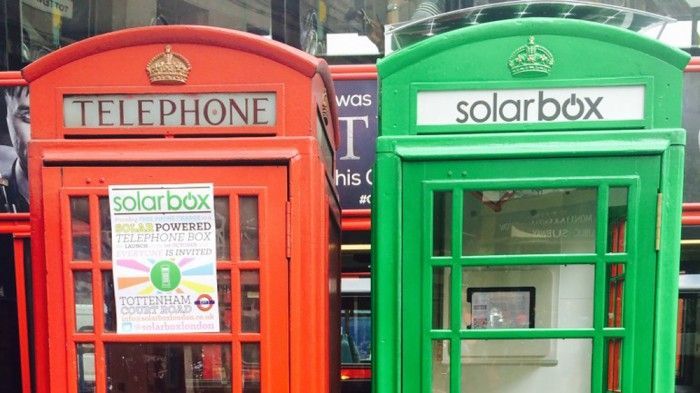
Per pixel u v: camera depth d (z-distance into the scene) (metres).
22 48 3.21
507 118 1.52
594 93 1.50
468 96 1.52
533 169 1.49
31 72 1.47
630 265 1.49
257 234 1.46
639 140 1.47
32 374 2.79
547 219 1.64
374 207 1.57
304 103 1.46
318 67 1.49
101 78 1.48
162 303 1.47
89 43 1.47
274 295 1.45
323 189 1.52
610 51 1.49
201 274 1.46
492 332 1.54
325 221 1.61
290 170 1.43
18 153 2.74
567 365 1.70
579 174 1.48
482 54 1.51
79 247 1.47
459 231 1.51
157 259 1.46
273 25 3.22
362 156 2.76
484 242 1.65
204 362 1.54
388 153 1.51
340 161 2.76
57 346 1.47
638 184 1.47
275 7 3.21
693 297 2.79
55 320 1.46
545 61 1.50
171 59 1.47
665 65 1.48
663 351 1.50
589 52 1.50
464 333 1.54
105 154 1.44
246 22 3.23
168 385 1.54
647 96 1.49
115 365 1.53
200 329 1.47
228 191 1.43
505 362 1.71
